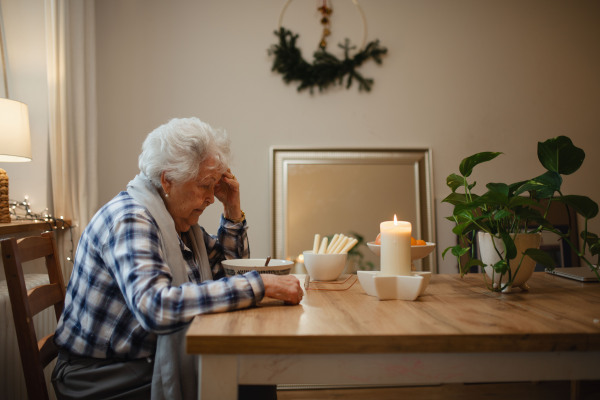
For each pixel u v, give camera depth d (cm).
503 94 286
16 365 149
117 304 104
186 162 109
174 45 276
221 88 277
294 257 273
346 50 280
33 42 223
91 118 245
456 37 285
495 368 77
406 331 76
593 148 288
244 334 74
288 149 277
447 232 279
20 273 105
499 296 107
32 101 222
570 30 290
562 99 288
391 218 277
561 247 271
